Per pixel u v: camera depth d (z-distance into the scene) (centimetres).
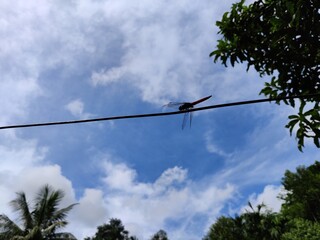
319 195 3566
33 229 2016
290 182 3888
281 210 4028
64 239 2198
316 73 444
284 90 468
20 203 2273
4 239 2167
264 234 2242
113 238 5884
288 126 441
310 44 407
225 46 496
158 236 6222
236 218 2388
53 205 2281
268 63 470
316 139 423
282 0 384
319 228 2192
